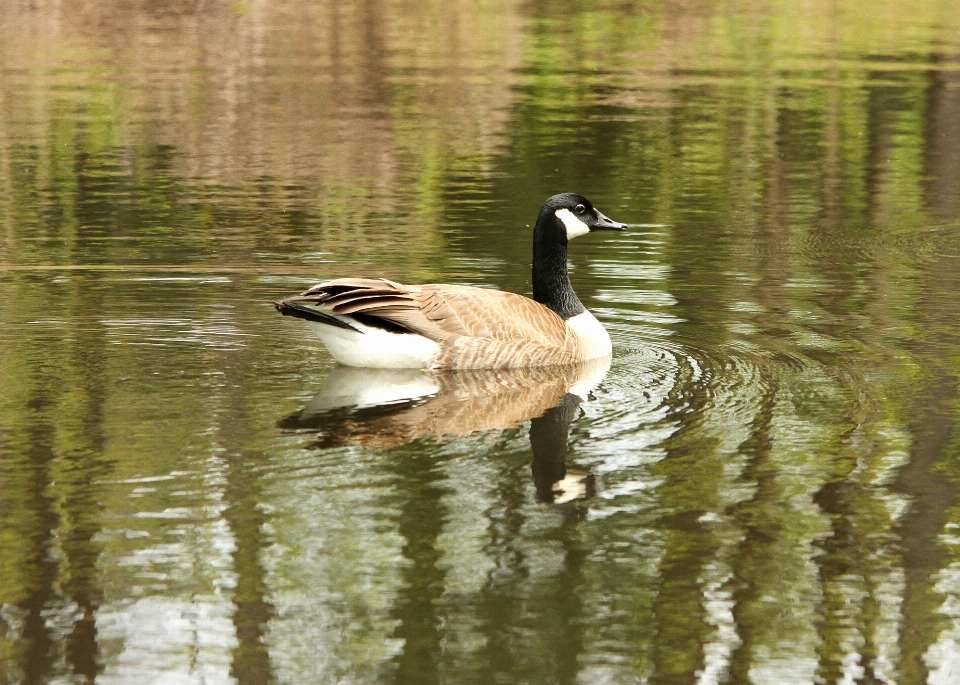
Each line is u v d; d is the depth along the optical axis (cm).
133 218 2080
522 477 1021
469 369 1335
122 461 1034
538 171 2498
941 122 3042
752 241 2008
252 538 895
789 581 853
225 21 4494
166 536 895
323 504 955
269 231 2005
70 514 927
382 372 1325
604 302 1638
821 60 3903
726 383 1289
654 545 904
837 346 1432
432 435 1119
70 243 1902
